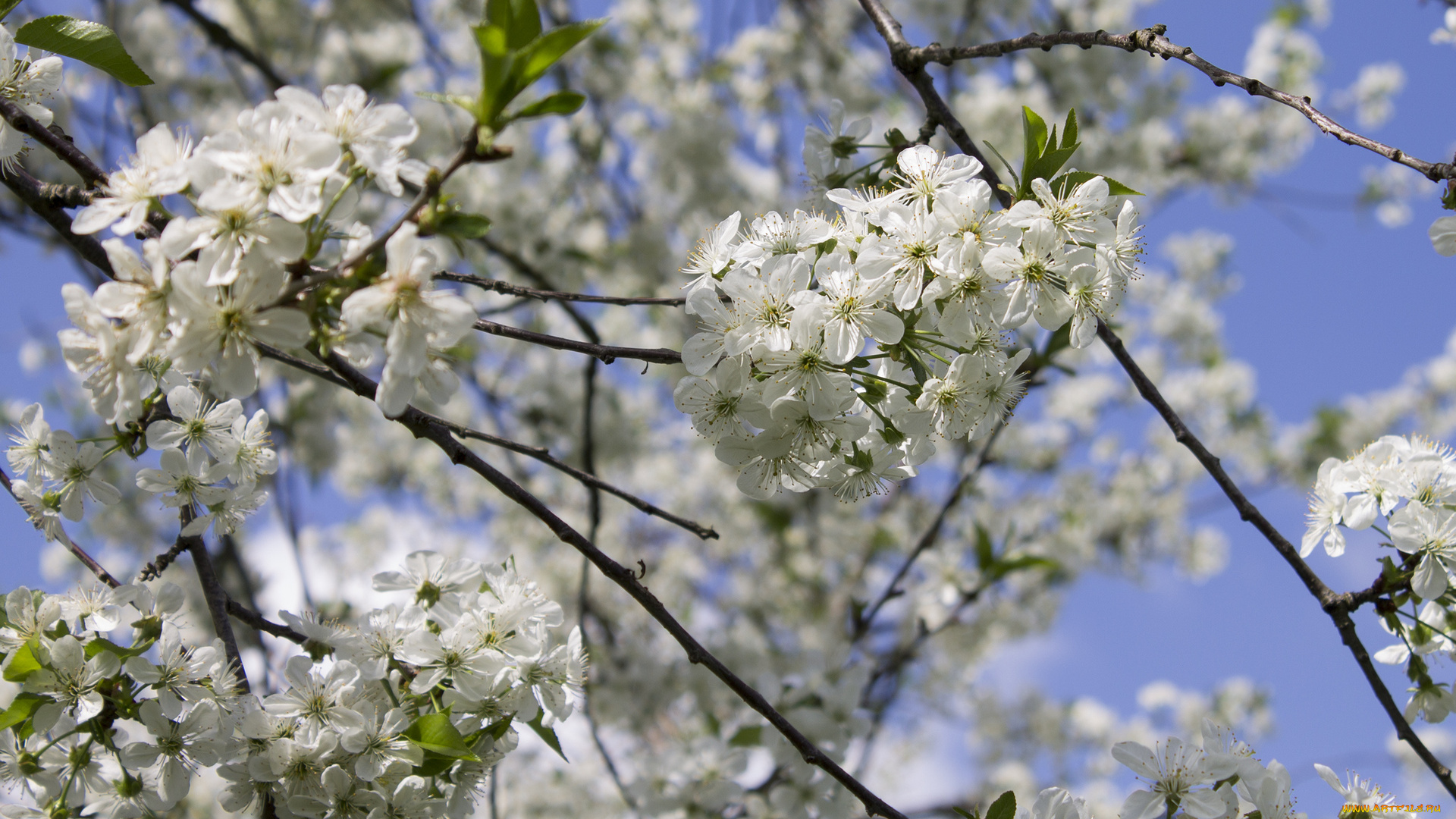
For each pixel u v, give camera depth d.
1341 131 2.13
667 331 9.59
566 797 7.45
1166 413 3.00
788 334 2.23
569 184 8.97
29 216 5.48
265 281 1.74
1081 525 9.37
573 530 2.36
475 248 6.30
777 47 9.02
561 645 2.72
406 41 8.84
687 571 9.58
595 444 8.95
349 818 2.30
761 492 2.48
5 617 2.33
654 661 7.08
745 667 6.96
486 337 8.75
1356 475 2.92
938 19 8.39
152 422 2.60
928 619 6.53
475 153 1.67
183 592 2.51
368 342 1.85
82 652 2.25
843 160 3.47
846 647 4.81
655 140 8.80
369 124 1.82
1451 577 2.67
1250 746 2.69
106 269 2.44
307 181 1.72
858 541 9.34
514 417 8.95
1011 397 2.47
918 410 2.34
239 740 2.38
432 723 2.29
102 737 2.29
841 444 2.38
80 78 6.81
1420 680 2.83
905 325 2.33
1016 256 2.22
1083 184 2.32
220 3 8.29
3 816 2.31
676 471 10.35
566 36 1.62
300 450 8.45
